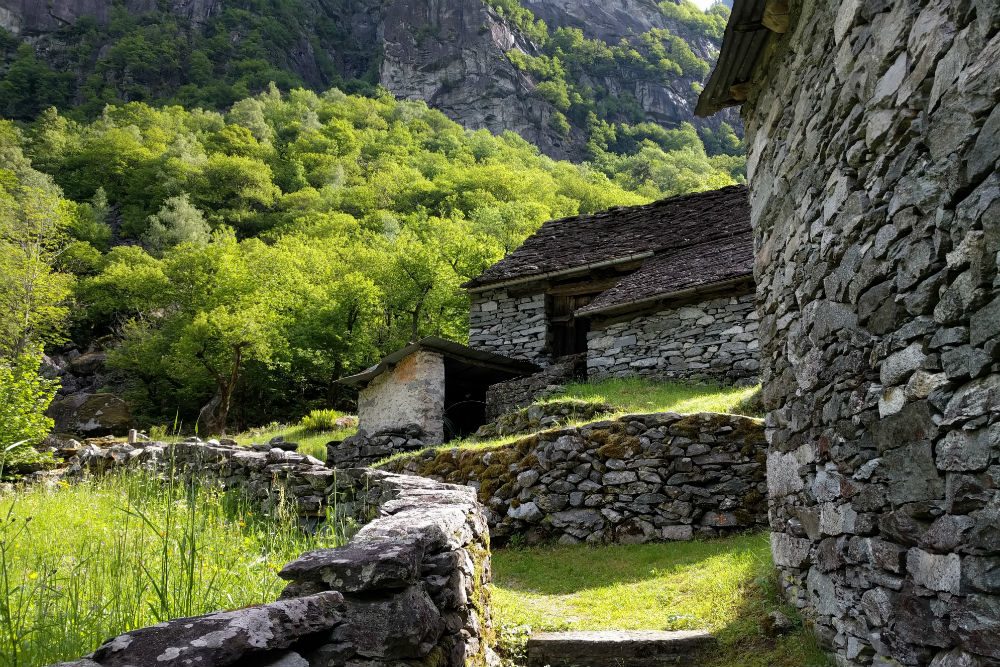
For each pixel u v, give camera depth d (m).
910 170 2.64
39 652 2.44
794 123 4.07
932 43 2.47
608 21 148.00
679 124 127.56
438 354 12.41
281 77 107.19
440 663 2.66
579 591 5.35
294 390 31.72
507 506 7.32
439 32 124.62
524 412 9.80
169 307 36.66
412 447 11.78
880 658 3.02
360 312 29.42
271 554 4.10
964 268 2.28
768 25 4.15
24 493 6.57
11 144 65.00
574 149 112.69
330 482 5.95
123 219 61.06
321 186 72.38
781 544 4.43
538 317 14.40
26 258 27.78
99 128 76.12
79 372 34.84
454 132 98.62
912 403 2.65
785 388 4.29
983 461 2.21
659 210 15.48
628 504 6.84
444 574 2.97
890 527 2.86
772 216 4.59
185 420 31.02
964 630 2.34
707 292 11.43
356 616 2.26
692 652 3.94
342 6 135.50
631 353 12.14
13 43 98.44
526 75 121.38
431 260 26.34
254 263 35.12
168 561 3.34
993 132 2.12
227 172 65.19
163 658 1.56
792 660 3.67
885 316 2.85
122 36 105.38
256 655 1.75
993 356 2.14
